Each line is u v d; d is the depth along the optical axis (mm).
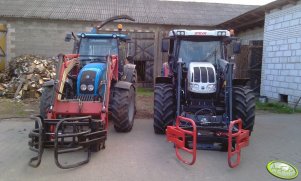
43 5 16172
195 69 5637
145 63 15656
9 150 5129
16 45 14969
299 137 6266
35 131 4367
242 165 4621
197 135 4863
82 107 5082
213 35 6262
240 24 13734
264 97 11070
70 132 4516
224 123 5191
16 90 10477
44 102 5602
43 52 15133
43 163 4523
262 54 11805
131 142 5676
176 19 16062
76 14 15305
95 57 6809
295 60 9570
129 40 7906
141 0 18562
